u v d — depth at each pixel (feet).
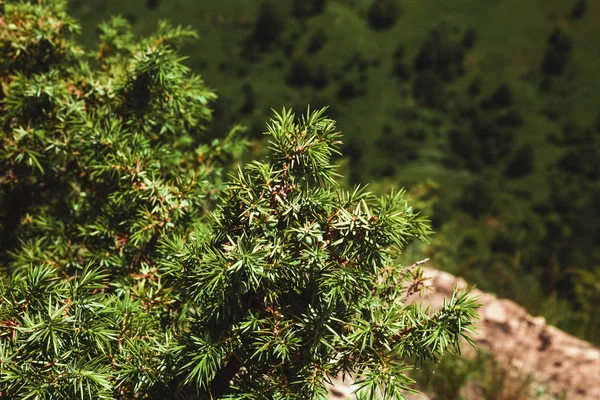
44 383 8.12
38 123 12.92
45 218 12.89
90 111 12.89
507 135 308.40
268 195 8.61
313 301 8.52
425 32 362.33
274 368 8.87
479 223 262.26
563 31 354.95
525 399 17.58
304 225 8.52
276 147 8.69
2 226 13.75
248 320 8.68
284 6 368.68
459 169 300.61
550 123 323.37
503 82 340.18
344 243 8.59
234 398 8.50
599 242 251.19
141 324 9.55
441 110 329.11
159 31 13.29
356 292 8.71
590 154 297.53
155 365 8.91
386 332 8.49
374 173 290.76
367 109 325.42
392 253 8.84
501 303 19.75
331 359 8.84
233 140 13.80
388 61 349.00
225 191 8.76
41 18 13.19
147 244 11.54
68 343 8.49
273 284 8.59
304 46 353.10
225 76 338.95
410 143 306.96
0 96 13.34
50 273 8.66
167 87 12.26
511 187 287.69
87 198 13.25
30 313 8.57
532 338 19.38
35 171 13.20
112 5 350.84
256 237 8.42
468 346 18.94
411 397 16.98
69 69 13.75
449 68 344.49
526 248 23.25
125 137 12.05
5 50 13.19
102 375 8.40
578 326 21.80
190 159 13.42
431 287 9.54
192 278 8.62
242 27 354.74
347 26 364.17
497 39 360.69
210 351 8.43
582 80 336.49
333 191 8.91
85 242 12.45
